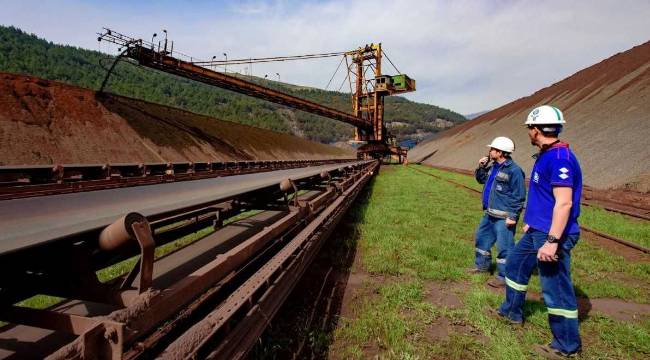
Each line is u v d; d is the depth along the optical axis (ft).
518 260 12.16
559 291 10.57
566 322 10.59
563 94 126.31
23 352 7.38
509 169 16.06
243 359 7.39
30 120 50.75
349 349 10.50
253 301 9.03
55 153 50.08
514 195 15.78
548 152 10.38
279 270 11.12
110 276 14.85
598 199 48.93
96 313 9.34
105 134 62.08
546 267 10.68
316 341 10.66
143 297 5.85
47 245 6.15
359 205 37.40
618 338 11.78
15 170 18.97
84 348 4.72
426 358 10.37
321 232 17.31
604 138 66.39
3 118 47.11
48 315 5.66
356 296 14.73
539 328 12.42
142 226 6.37
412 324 12.23
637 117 62.64
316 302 13.24
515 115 145.69
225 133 109.70
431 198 45.88
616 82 90.27
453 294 15.47
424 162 193.57
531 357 10.64
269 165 54.24
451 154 168.25
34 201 14.19
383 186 61.05
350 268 18.03
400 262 19.11
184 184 23.88
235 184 24.14
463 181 73.87
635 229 28.14
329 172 28.58
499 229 16.40
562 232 9.86
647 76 74.95
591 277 17.99
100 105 66.95
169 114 89.40
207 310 9.30
